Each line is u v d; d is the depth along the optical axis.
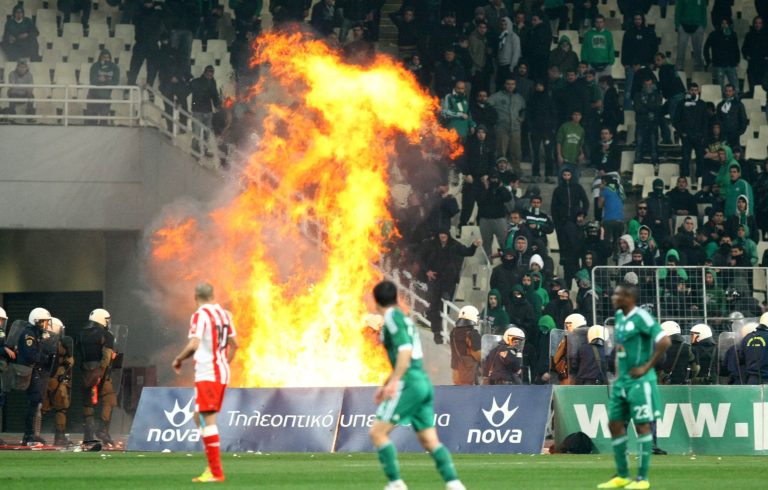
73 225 82.75
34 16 102.62
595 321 66.62
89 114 93.94
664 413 58.44
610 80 96.88
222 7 102.00
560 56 99.19
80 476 43.53
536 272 79.25
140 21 93.12
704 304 68.81
